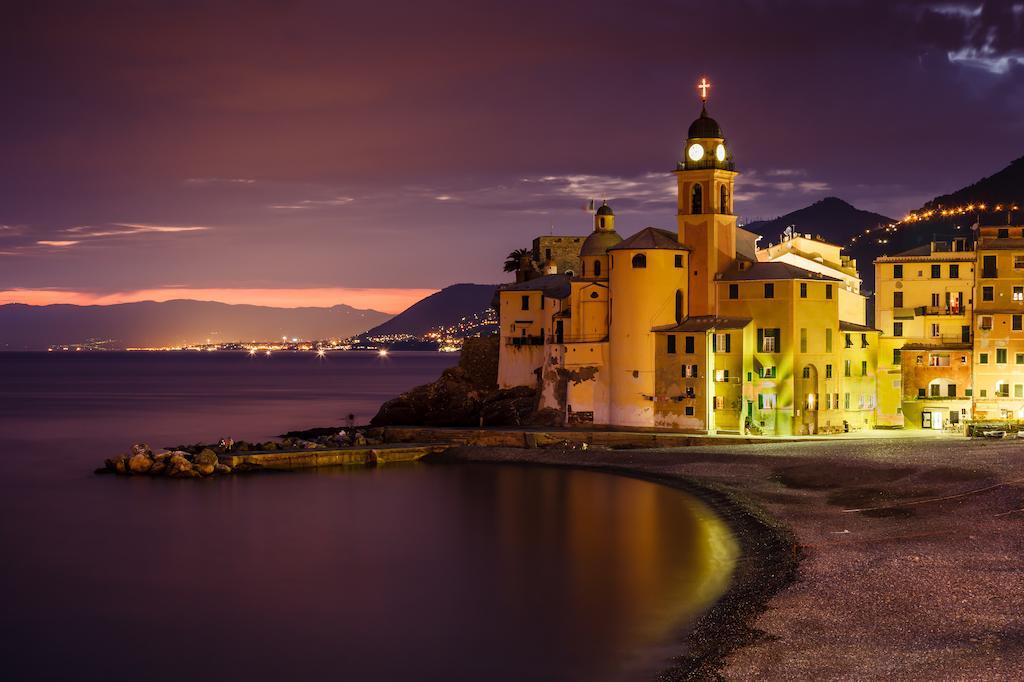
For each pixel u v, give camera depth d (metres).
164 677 55.12
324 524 89.56
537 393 142.25
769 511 85.38
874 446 108.81
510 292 150.25
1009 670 48.34
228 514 94.31
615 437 123.38
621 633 59.22
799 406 121.44
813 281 122.06
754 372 122.06
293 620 63.62
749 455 109.25
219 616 64.62
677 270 127.25
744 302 123.62
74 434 168.75
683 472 105.00
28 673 55.94
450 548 80.06
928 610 56.75
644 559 74.94
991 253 121.88
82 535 86.62
